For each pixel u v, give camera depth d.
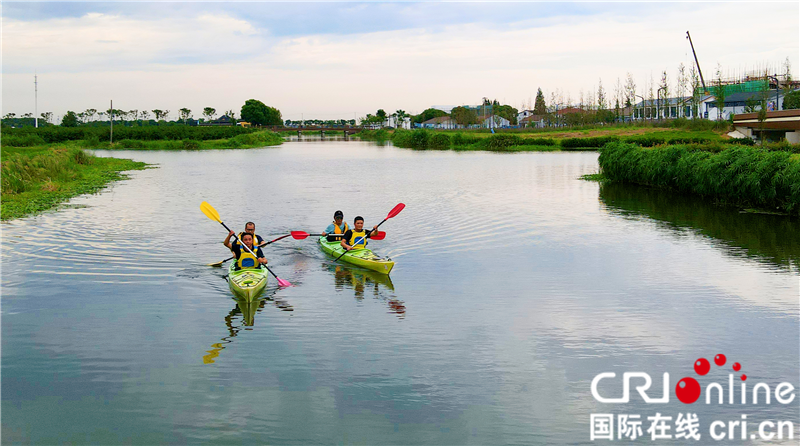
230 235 14.80
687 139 71.62
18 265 14.99
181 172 44.78
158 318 11.28
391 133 152.25
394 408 7.92
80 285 13.38
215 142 110.44
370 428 7.45
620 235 19.20
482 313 11.55
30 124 185.88
